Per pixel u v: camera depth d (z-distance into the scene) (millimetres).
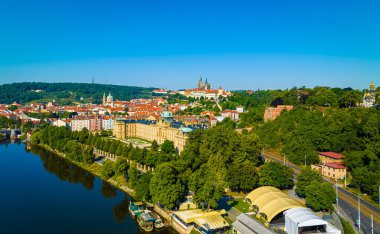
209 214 176750
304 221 139000
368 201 196375
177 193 189750
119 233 179125
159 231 179625
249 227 154625
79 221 194125
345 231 152250
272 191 189375
